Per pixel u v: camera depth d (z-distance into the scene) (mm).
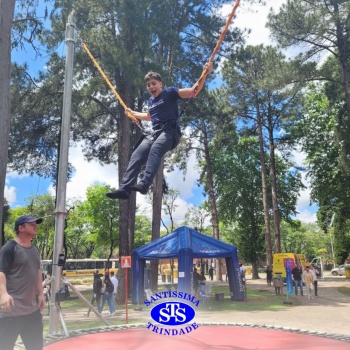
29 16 12906
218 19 21984
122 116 20406
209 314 14688
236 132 37094
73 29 8672
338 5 22531
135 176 4164
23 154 21781
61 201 8094
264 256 42344
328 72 24969
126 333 6883
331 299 19797
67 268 48188
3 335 3512
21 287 3621
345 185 31797
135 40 18328
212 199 34281
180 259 16750
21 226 3766
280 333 6844
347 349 5652
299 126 34938
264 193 34531
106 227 47625
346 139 26469
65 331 6914
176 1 20531
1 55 7840
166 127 4254
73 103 18656
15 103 19203
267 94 33156
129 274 20516
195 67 21266
